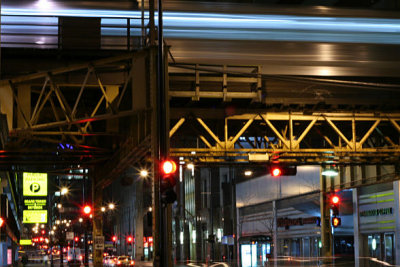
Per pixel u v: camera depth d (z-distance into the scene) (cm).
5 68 2992
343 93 3603
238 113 3612
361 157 4241
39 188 7375
